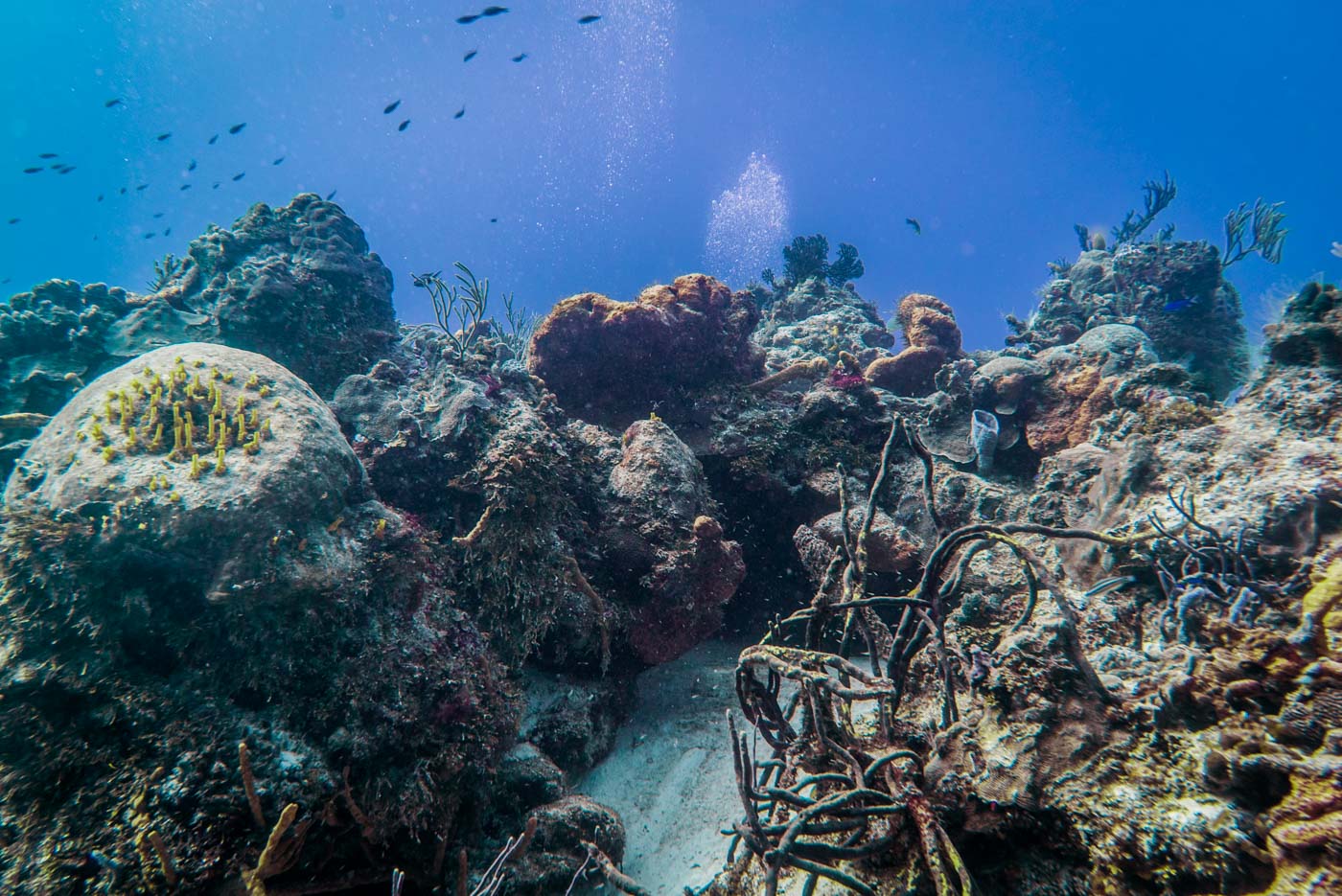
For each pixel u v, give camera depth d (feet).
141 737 9.77
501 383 19.51
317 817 10.01
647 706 17.42
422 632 12.82
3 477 17.17
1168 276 37.24
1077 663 7.11
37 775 9.20
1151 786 6.09
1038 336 36.81
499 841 12.20
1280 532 9.96
